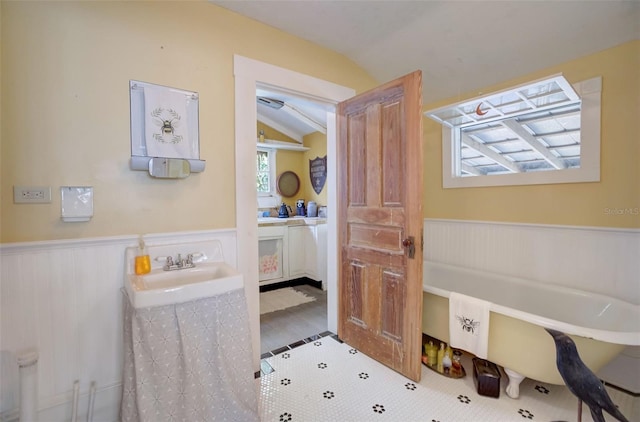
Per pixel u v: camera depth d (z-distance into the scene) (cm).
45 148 132
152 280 146
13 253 127
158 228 161
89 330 144
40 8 130
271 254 370
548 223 210
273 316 283
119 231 150
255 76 191
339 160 233
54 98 133
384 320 200
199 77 171
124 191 151
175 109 163
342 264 233
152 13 157
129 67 150
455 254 268
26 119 128
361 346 218
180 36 165
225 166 181
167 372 121
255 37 192
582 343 142
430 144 286
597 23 168
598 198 187
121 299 151
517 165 243
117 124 148
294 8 181
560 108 207
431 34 202
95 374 146
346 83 239
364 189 212
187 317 124
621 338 134
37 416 127
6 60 123
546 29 179
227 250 183
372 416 154
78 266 141
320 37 212
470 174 274
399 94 184
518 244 226
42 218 132
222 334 132
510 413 156
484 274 237
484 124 247
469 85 242
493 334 169
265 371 194
